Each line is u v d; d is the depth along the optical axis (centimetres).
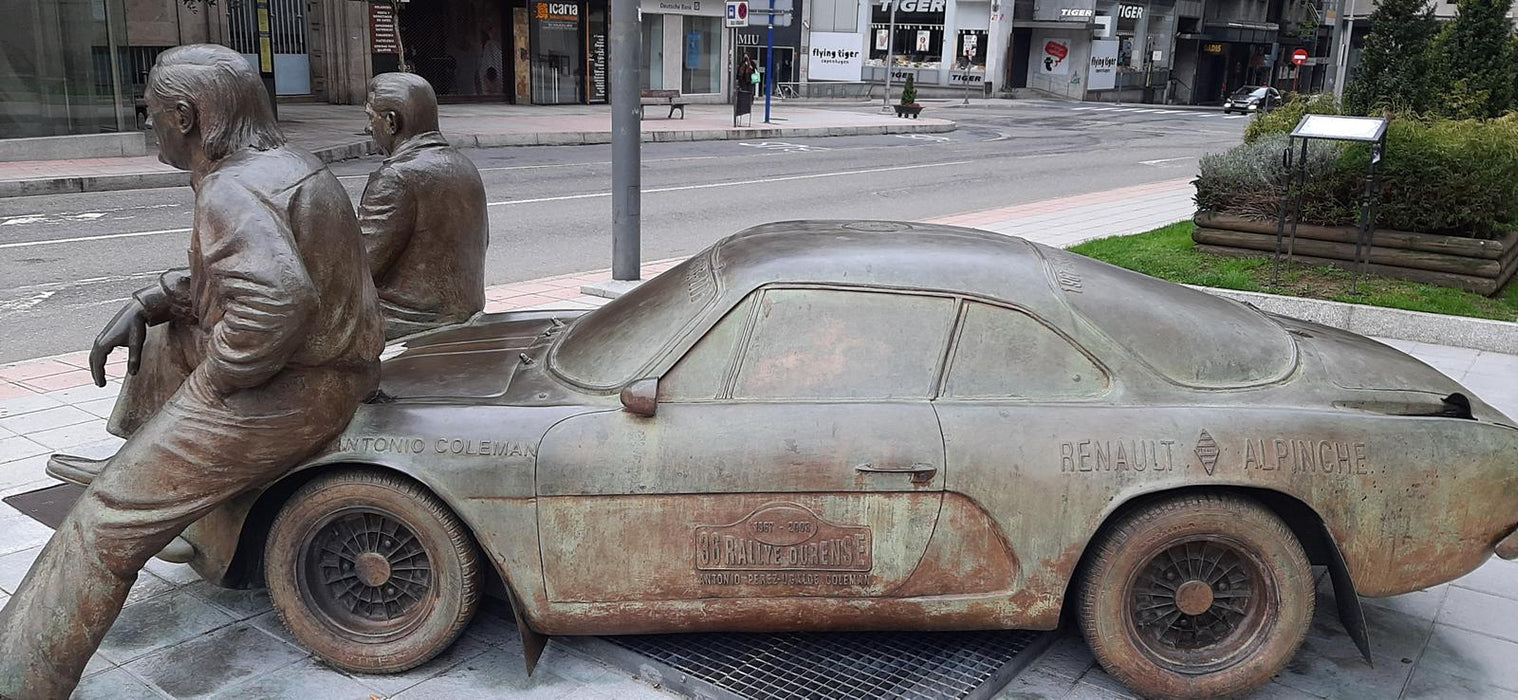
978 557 343
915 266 363
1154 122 3856
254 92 340
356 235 347
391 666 359
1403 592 354
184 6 2577
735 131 2742
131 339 373
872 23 5338
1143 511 341
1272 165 1013
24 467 529
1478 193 910
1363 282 939
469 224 533
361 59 2912
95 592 325
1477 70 1280
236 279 311
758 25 4269
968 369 350
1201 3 5897
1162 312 372
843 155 2364
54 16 1700
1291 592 347
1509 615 418
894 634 383
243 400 328
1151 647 354
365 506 352
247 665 364
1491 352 809
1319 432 343
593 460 338
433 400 366
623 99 895
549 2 3219
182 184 1622
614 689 355
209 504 332
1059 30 5278
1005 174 2064
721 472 336
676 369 352
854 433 338
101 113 1777
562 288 963
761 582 344
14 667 320
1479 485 347
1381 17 1289
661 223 1370
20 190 1465
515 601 347
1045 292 361
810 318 354
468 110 2956
